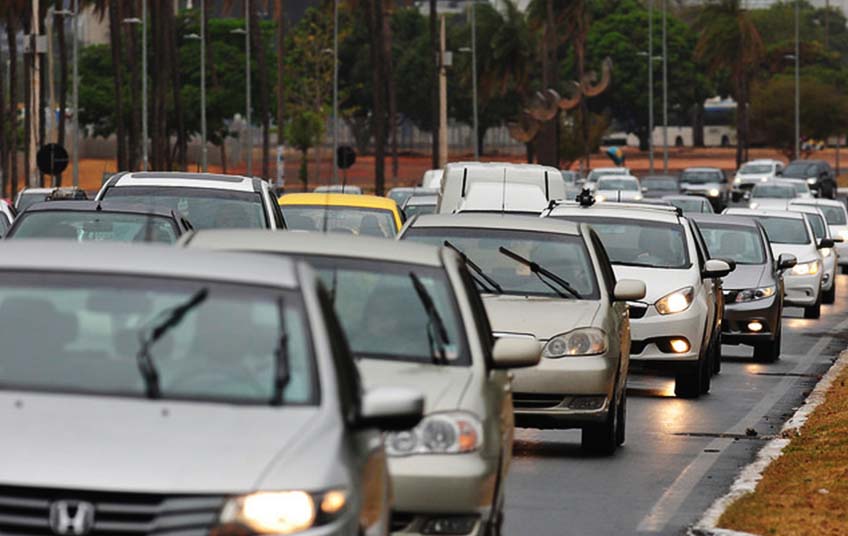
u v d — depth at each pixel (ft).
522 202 237.45
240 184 181.88
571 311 134.00
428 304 90.02
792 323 289.12
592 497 115.03
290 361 63.21
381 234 217.15
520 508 110.22
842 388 185.78
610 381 132.77
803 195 599.98
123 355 62.85
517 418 131.95
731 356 231.71
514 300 135.33
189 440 58.03
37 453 56.29
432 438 81.56
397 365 86.33
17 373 61.82
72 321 64.18
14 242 69.62
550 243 140.87
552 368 130.72
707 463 132.05
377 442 65.77
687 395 179.22
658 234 184.75
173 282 66.03
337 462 58.80
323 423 60.49
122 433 57.88
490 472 82.84
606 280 140.15
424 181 438.40
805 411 166.09
